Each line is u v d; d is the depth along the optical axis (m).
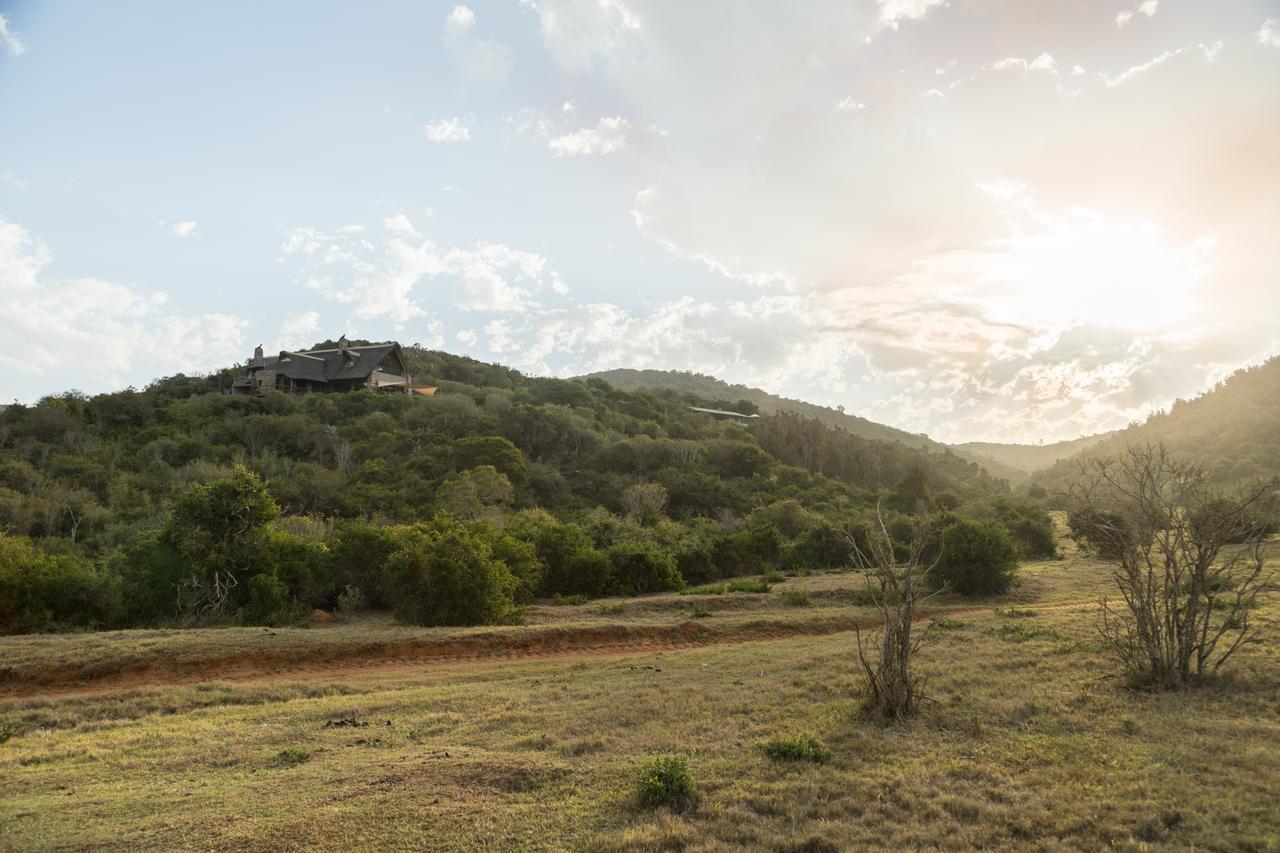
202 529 24.58
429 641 19.80
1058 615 19.72
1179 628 11.24
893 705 10.38
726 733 10.16
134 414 62.66
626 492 55.81
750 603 27.62
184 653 17.64
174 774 9.33
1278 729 8.79
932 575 28.98
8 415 58.09
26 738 11.63
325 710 12.87
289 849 6.73
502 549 29.97
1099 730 9.22
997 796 7.41
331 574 28.36
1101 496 14.26
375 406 69.00
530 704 12.80
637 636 21.84
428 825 7.18
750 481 69.19
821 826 6.88
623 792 7.94
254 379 78.06
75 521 38.44
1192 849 6.07
